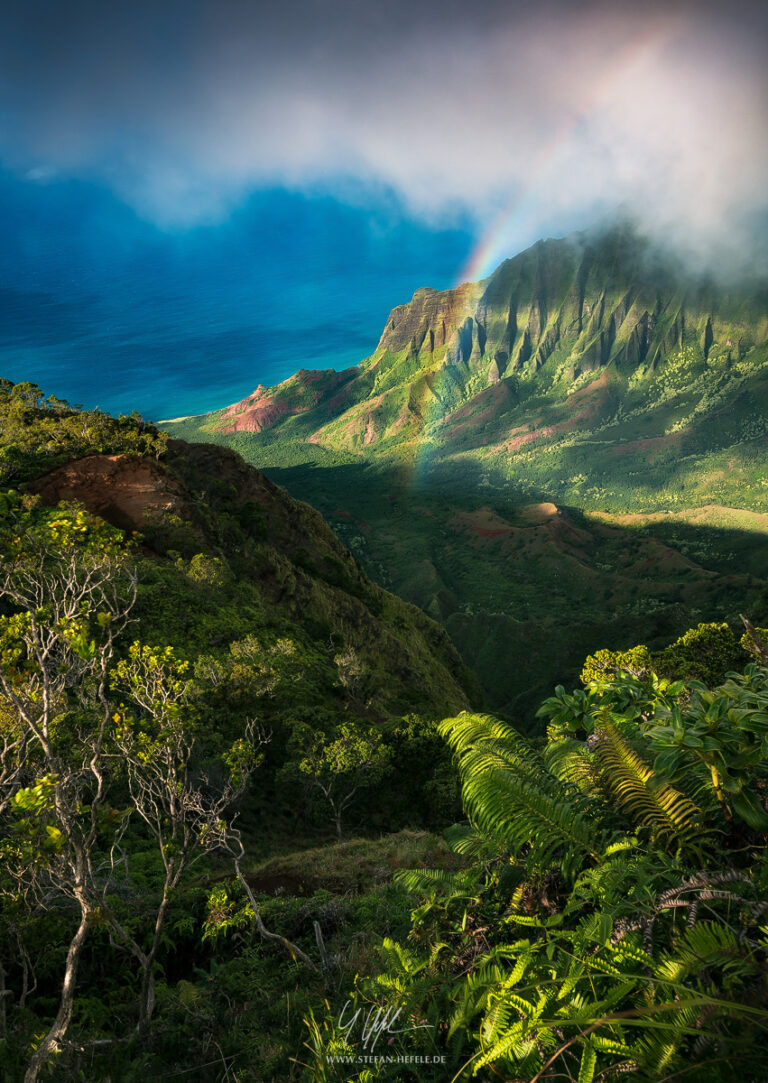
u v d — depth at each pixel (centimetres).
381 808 2616
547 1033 173
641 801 259
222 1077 410
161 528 5603
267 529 7931
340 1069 244
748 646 292
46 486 5575
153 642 3606
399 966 309
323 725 3019
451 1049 231
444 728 386
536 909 281
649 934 193
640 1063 146
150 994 517
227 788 717
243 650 3653
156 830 614
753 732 227
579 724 340
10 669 454
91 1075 446
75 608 462
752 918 181
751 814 214
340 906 755
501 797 285
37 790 404
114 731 597
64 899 780
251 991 574
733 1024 147
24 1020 599
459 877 354
